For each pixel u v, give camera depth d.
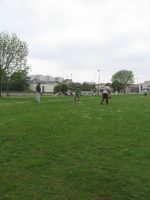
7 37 94.06
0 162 15.14
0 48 92.88
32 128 21.66
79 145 17.62
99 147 17.30
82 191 12.32
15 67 94.62
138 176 13.40
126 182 12.89
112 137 19.47
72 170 13.99
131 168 14.24
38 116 27.56
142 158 15.52
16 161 15.21
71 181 13.08
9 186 12.70
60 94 117.38
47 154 16.17
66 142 18.20
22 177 13.48
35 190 12.39
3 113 30.30
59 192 12.23
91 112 31.14
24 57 95.69
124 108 36.28
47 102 48.38
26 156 15.84
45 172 13.93
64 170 14.05
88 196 11.98
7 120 25.20
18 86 149.88
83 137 19.36
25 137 19.17
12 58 94.12
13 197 11.89
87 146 17.48
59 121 24.61
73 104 42.69
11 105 40.91
